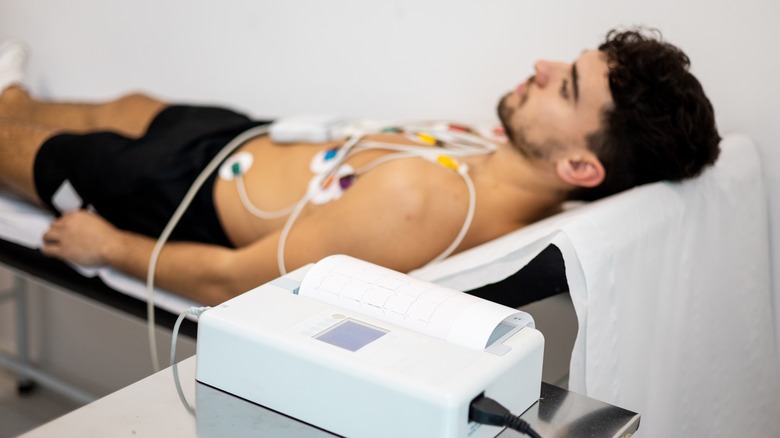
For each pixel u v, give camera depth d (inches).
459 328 34.2
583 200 63.7
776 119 66.3
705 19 67.2
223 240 72.5
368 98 86.2
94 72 107.3
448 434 30.0
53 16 108.2
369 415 31.5
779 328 70.4
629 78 57.6
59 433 31.9
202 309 36.3
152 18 99.7
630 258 51.0
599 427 34.5
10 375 91.3
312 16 87.3
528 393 34.9
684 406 60.3
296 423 33.3
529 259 49.0
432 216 60.9
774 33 64.8
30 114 94.7
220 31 94.7
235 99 96.1
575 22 72.5
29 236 74.1
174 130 76.9
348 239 60.6
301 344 32.8
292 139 71.8
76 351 81.4
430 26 80.0
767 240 67.7
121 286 67.7
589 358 47.4
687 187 59.1
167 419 33.2
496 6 76.0
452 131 70.3
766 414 70.4
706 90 68.6
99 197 73.4
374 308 36.1
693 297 59.5
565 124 59.9
